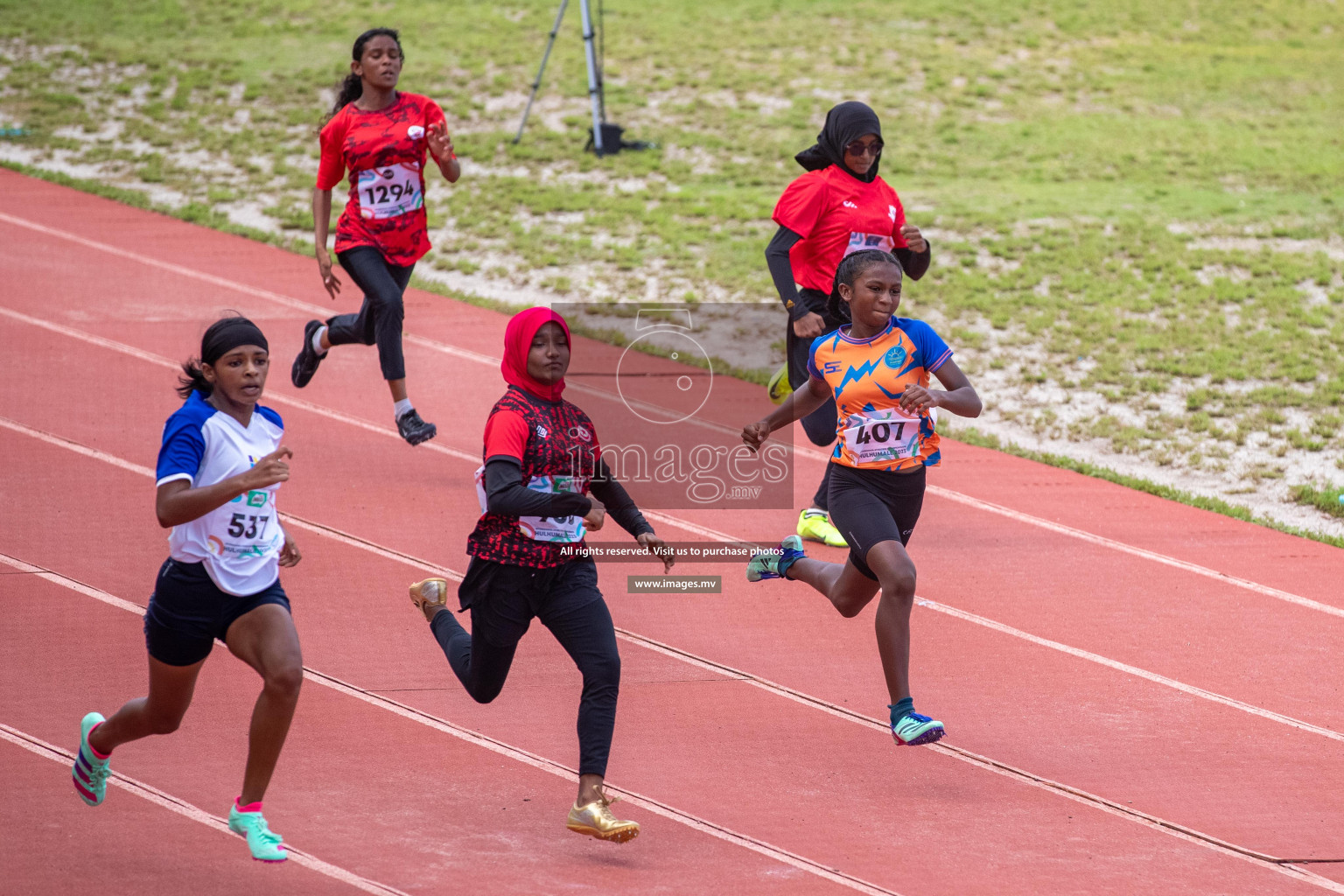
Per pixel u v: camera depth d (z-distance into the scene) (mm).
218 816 19531
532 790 20938
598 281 56438
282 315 49750
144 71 81875
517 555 18562
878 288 21984
